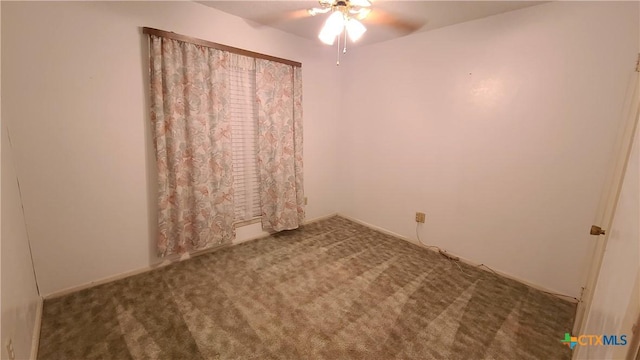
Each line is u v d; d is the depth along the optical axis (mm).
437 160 2799
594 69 1867
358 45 3285
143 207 2305
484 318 1877
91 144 2020
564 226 2092
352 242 3074
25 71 1741
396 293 2143
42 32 1766
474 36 2418
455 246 2756
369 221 3535
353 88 3479
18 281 1442
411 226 3102
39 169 1854
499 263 2469
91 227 2098
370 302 2025
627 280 738
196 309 1903
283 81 2934
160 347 1576
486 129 2424
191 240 2527
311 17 2574
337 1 1833
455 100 2596
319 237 3184
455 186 2693
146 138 2240
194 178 2395
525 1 2031
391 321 1832
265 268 2469
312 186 3586
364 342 1650
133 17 2061
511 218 2361
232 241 2883
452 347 1626
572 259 2070
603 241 1394
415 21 2480
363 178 3535
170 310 1887
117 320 1778
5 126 1635
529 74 2145
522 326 1808
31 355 1451
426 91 2801
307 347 1605
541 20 2057
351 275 2389
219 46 2412
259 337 1669
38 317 1735
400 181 3148
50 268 1968
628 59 1743
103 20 1954
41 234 1909
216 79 2432
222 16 2469
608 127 1841
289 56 3014
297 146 3176
